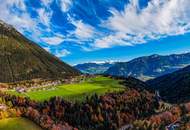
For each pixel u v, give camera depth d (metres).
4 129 194.38
